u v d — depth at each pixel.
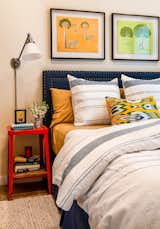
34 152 2.88
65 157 1.71
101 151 1.36
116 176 1.18
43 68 2.85
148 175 1.05
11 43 2.72
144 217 0.93
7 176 2.79
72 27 2.88
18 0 2.71
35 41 2.79
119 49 3.07
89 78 2.92
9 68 2.74
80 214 1.49
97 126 2.47
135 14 3.08
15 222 1.96
